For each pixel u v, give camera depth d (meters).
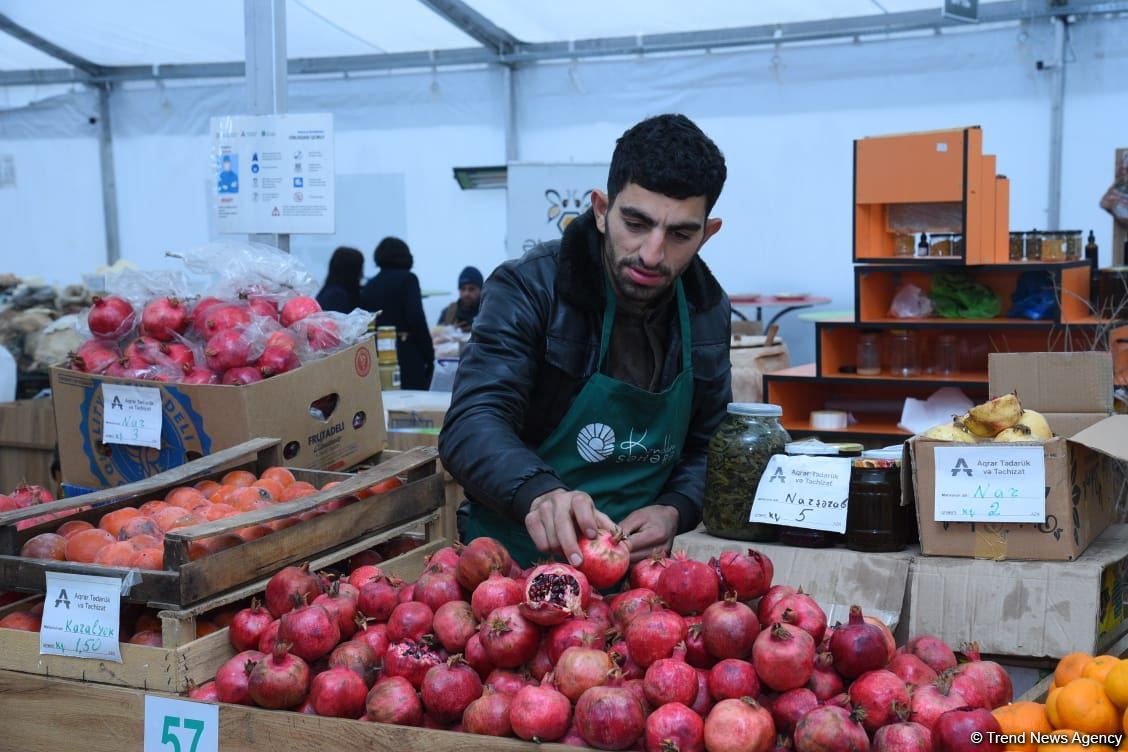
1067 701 1.40
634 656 1.50
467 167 8.77
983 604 1.72
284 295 2.78
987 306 4.81
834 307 8.20
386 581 1.77
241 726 1.58
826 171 8.01
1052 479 1.73
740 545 1.91
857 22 7.60
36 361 6.23
